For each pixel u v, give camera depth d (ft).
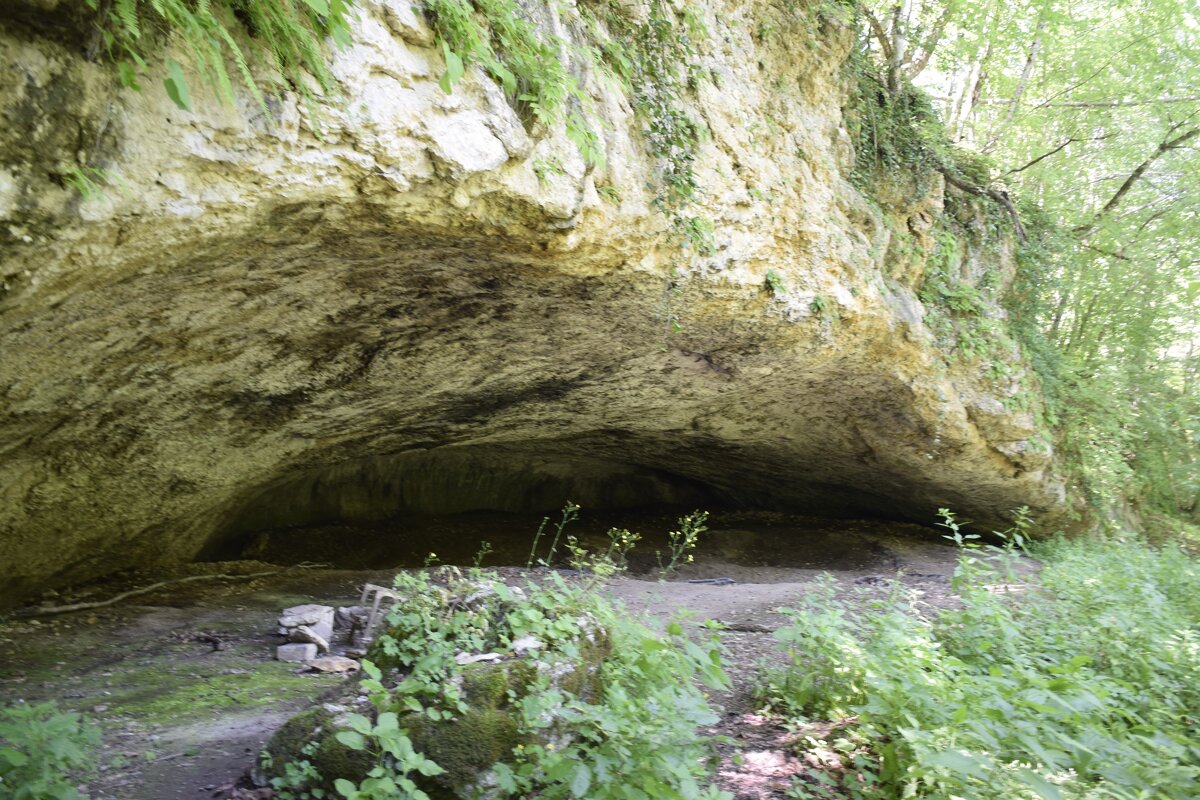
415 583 15.29
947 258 36.04
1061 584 23.86
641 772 10.64
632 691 13.30
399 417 28.19
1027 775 10.79
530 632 13.20
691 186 19.52
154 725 14.49
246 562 30.94
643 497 54.39
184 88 8.88
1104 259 53.88
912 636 16.46
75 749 10.51
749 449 41.68
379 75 12.30
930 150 35.06
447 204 14.02
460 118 13.42
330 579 29.68
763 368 28.89
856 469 42.06
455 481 46.98
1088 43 46.73
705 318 23.59
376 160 12.51
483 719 11.27
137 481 23.31
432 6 12.71
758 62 25.17
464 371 24.45
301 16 11.22
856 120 31.76
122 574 26.94
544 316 21.54
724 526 50.08
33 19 8.97
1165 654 18.60
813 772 13.25
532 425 33.88
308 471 34.47
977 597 19.63
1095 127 49.83
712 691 17.11
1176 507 61.00
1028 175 49.65
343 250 14.94
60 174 9.64
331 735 11.18
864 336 29.40
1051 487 41.70
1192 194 50.34
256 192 11.64
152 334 16.02
